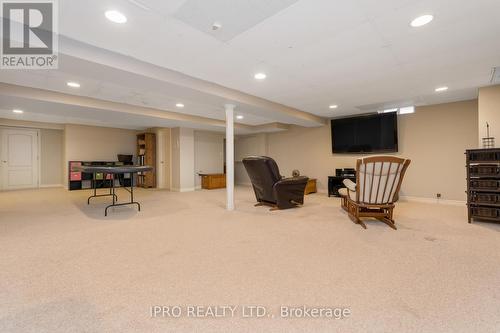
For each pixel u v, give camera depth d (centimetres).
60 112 488
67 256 219
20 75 316
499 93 368
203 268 197
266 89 396
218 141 870
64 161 764
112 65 258
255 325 129
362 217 354
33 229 306
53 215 387
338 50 255
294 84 369
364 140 587
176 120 589
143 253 228
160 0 173
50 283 171
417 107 525
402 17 198
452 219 359
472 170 337
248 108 463
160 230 305
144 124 679
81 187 745
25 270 191
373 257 218
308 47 249
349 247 243
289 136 768
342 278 180
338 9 186
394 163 302
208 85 356
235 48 250
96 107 445
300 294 159
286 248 242
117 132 842
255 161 421
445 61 285
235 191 716
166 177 779
